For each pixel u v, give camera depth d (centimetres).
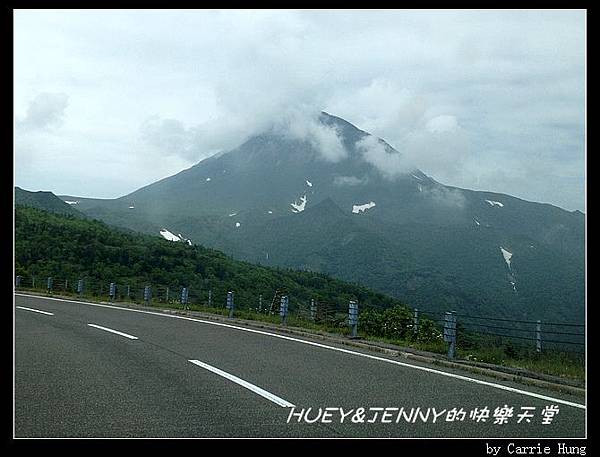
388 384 932
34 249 5338
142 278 4831
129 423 708
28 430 682
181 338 1530
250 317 2131
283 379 968
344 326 1834
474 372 1065
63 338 1518
